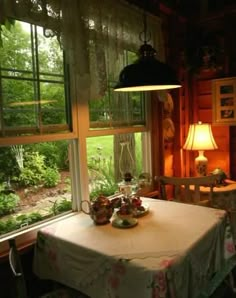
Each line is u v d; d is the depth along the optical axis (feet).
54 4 5.18
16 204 5.66
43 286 5.76
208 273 4.77
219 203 8.04
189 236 4.57
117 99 7.48
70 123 6.23
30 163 5.90
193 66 9.62
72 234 4.90
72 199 6.55
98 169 7.34
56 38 5.38
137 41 7.28
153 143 8.71
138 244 4.35
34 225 5.74
